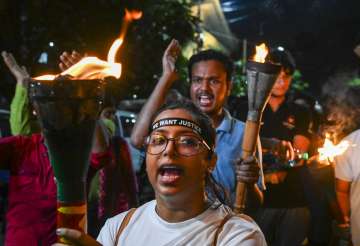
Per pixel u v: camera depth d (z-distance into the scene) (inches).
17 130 163.8
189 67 154.6
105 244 86.9
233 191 144.0
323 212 213.6
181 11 591.8
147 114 138.9
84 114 59.0
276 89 189.2
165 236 82.3
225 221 81.9
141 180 181.6
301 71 944.9
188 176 81.4
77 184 62.8
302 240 177.8
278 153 165.9
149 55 574.2
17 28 486.9
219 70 149.2
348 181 175.3
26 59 489.1
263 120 191.2
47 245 129.7
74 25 508.4
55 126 58.7
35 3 487.2
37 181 131.0
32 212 130.1
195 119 82.6
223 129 146.5
